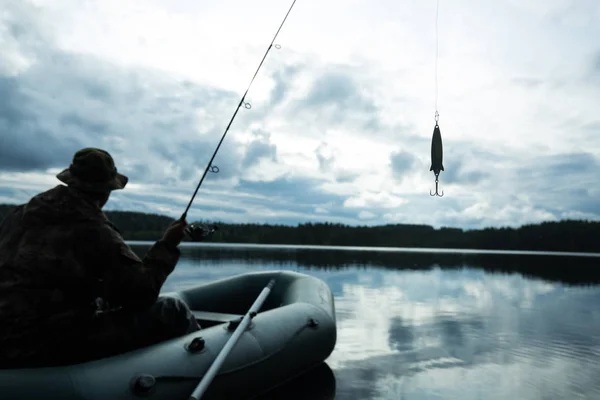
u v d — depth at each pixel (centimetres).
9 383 172
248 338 265
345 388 288
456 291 811
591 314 588
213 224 233
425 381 303
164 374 209
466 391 284
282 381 291
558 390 287
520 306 649
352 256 2083
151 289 198
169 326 233
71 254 185
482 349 390
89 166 195
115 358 205
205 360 230
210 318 317
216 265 1256
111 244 191
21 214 187
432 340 423
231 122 305
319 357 324
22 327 180
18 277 180
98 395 184
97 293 196
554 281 1063
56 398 175
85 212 190
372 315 551
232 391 243
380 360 354
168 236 210
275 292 405
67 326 188
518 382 302
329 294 383
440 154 412
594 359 360
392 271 1234
